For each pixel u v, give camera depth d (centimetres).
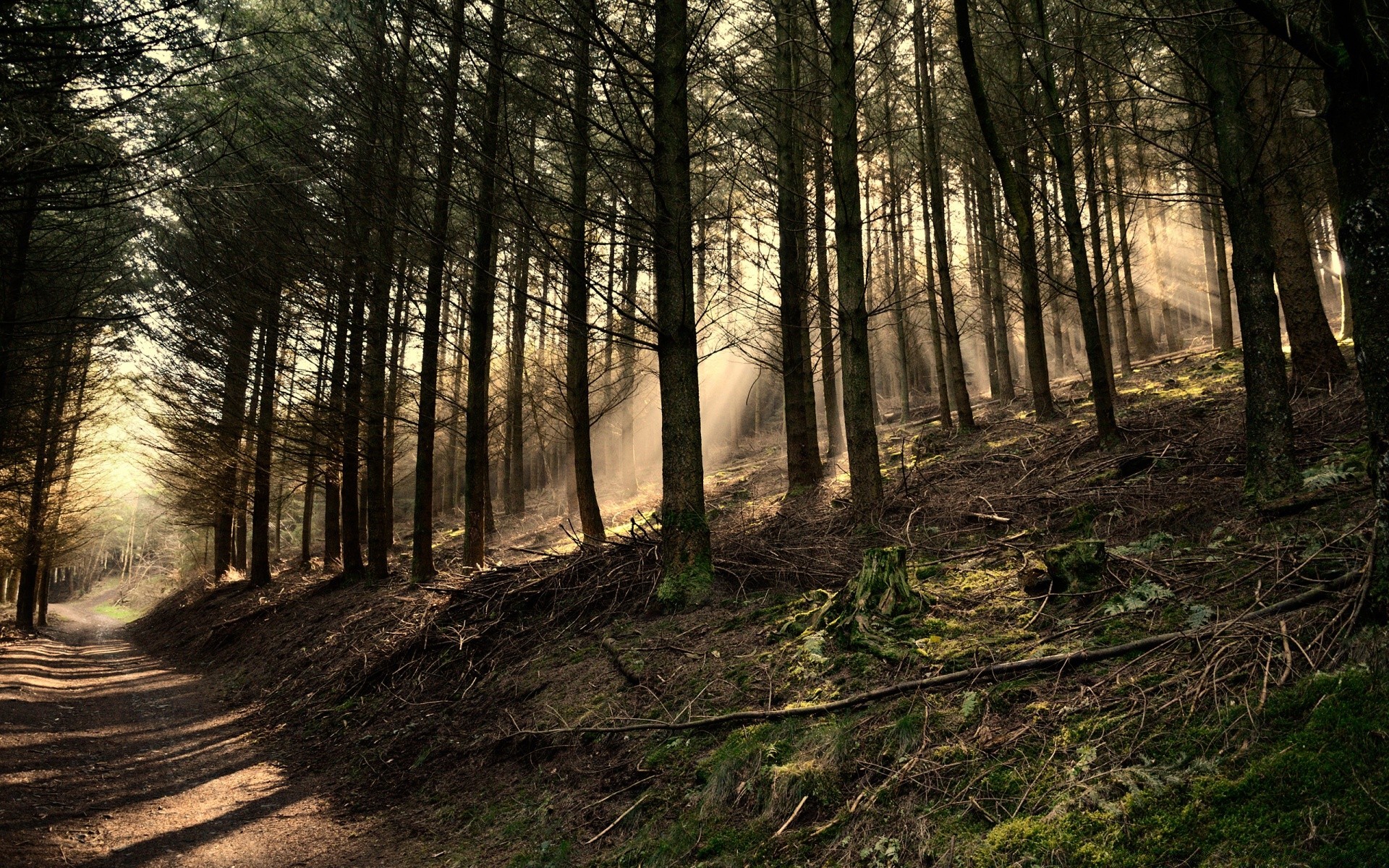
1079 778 300
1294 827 236
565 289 1153
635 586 779
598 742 532
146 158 550
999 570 576
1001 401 1864
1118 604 430
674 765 464
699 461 736
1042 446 1020
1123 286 2092
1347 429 622
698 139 954
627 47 682
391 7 825
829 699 450
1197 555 466
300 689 1031
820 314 1196
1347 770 242
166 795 669
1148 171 1287
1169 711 315
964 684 401
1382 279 292
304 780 699
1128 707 329
